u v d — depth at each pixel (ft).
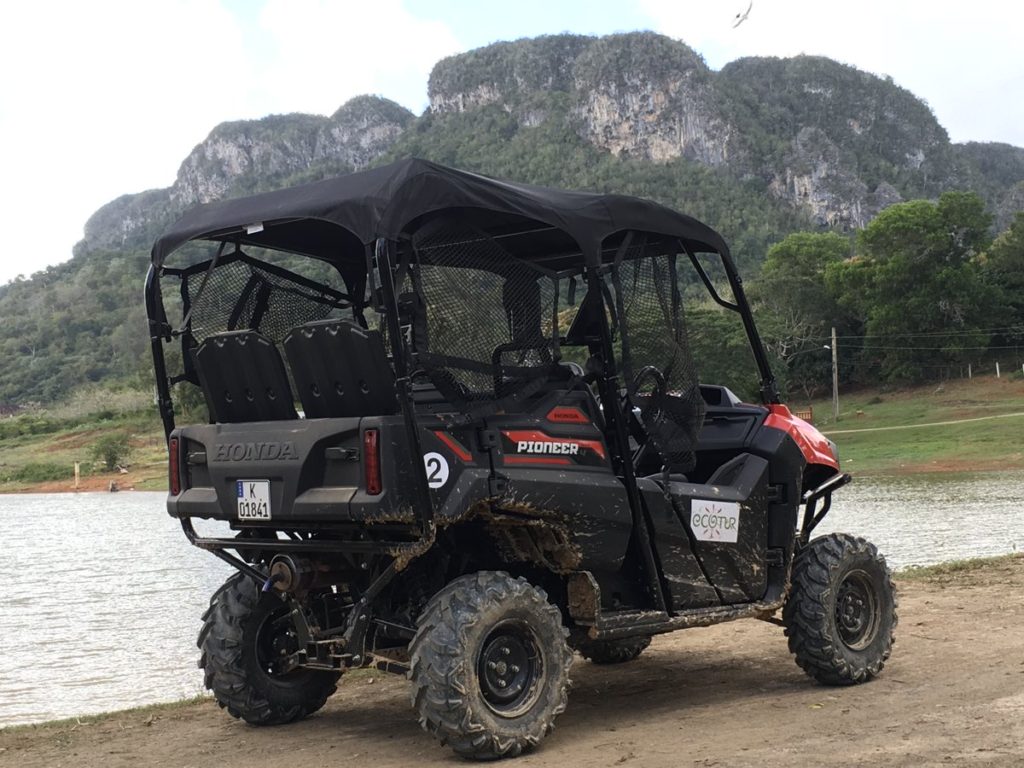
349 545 17.65
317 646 18.79
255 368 18.53
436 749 18.37
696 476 23.11
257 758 18.42
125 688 35.45
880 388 316.19
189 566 81.00
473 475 17.34
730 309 22.99
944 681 21.90
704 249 22.24
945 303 313.32
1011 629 27.53
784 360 319.47
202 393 20.45
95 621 52.60
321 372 17.57
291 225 20.58
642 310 20.54
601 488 18.95
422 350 17.30
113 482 284.00
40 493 293.23
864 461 192.54
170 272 19.99
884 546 66.95
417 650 16.94
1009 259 323.78
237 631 20.25
